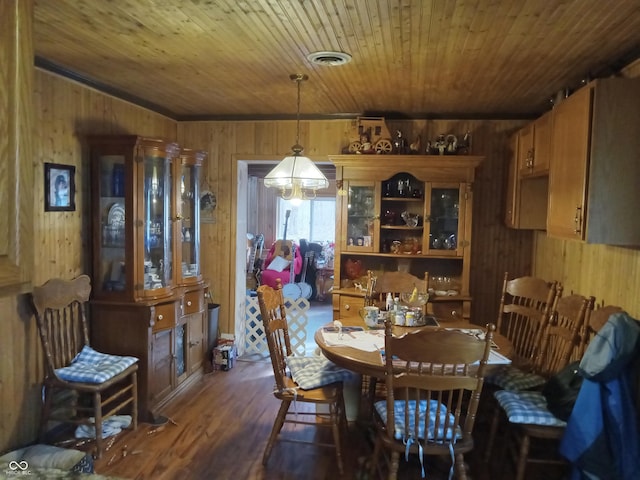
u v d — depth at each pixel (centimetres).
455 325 329
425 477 275
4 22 104
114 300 339
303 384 286
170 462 286
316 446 307
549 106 402
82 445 301
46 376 298
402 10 214
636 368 225
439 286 431
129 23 236
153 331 345
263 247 840
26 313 293
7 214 106
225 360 446
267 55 282
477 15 218
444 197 409
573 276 340
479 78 321
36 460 238
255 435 321
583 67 294
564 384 249
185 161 394
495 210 437
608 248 286
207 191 477
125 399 338
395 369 233
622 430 213
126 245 338
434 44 257
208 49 273
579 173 250
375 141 420
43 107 304
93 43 266
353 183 417
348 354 257
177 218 378
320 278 787
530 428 241
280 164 327
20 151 108
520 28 232
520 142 379
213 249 481
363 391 344
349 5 210
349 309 416
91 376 287
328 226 906
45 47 274
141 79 341
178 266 383
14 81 106
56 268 319
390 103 401
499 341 288
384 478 269
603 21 222
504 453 287
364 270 450
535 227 380
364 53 275
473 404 226
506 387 289
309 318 669
